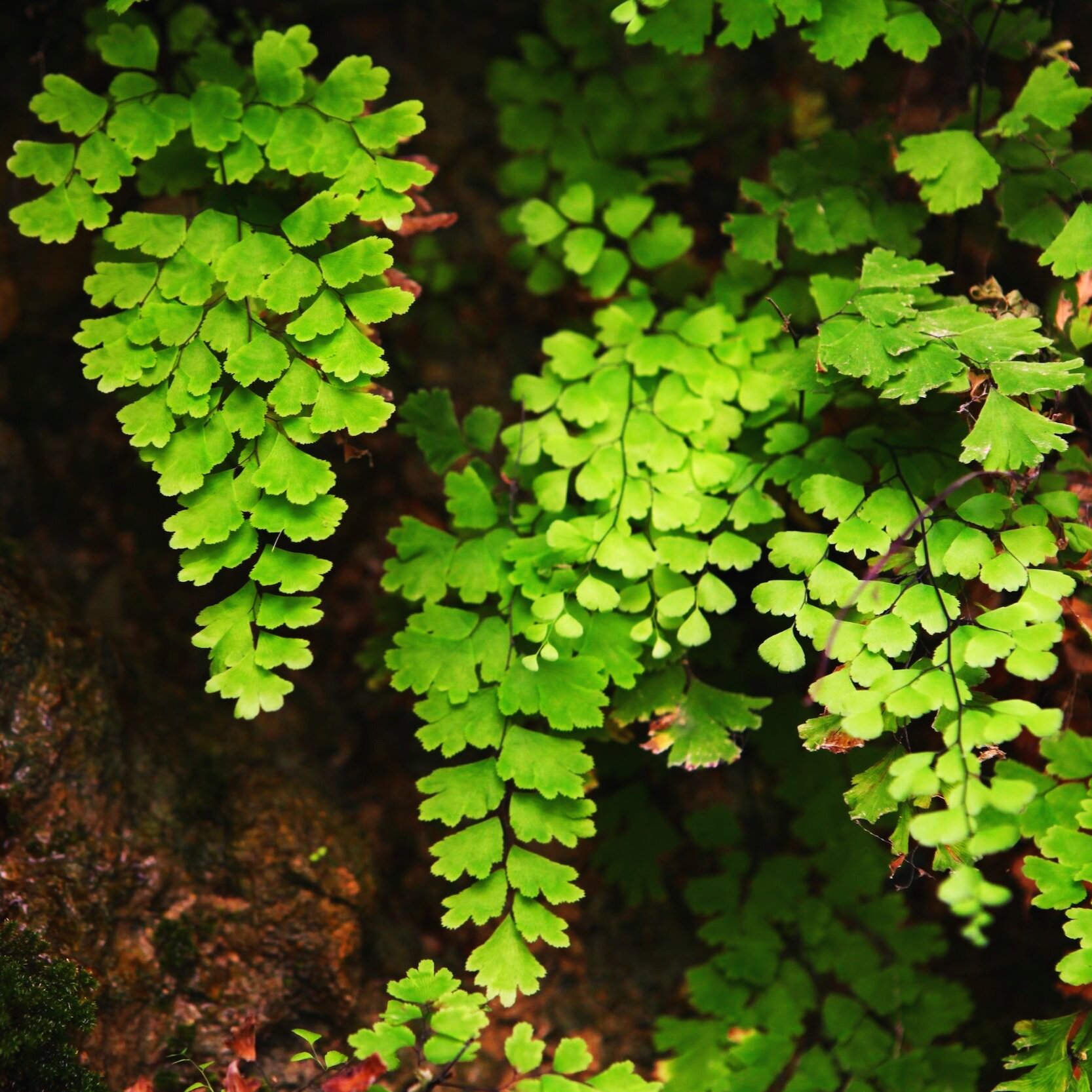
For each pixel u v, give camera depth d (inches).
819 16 29.3
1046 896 28.8
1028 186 30.1
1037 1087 29.0
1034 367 28.7
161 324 28.8
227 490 28.7
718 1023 31.8
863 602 28.8
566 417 30.4
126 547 33.1
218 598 32.9
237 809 31.1
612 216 31.2
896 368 28.7
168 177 29.7
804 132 33.3
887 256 29.4
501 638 29.6
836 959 32.0
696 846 33.3
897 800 28.4
